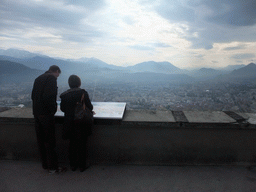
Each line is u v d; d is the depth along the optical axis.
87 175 2.49
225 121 2.45
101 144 2.71
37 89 2.30
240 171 2.49
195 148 2.60
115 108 2.92
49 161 2.47
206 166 2.62
